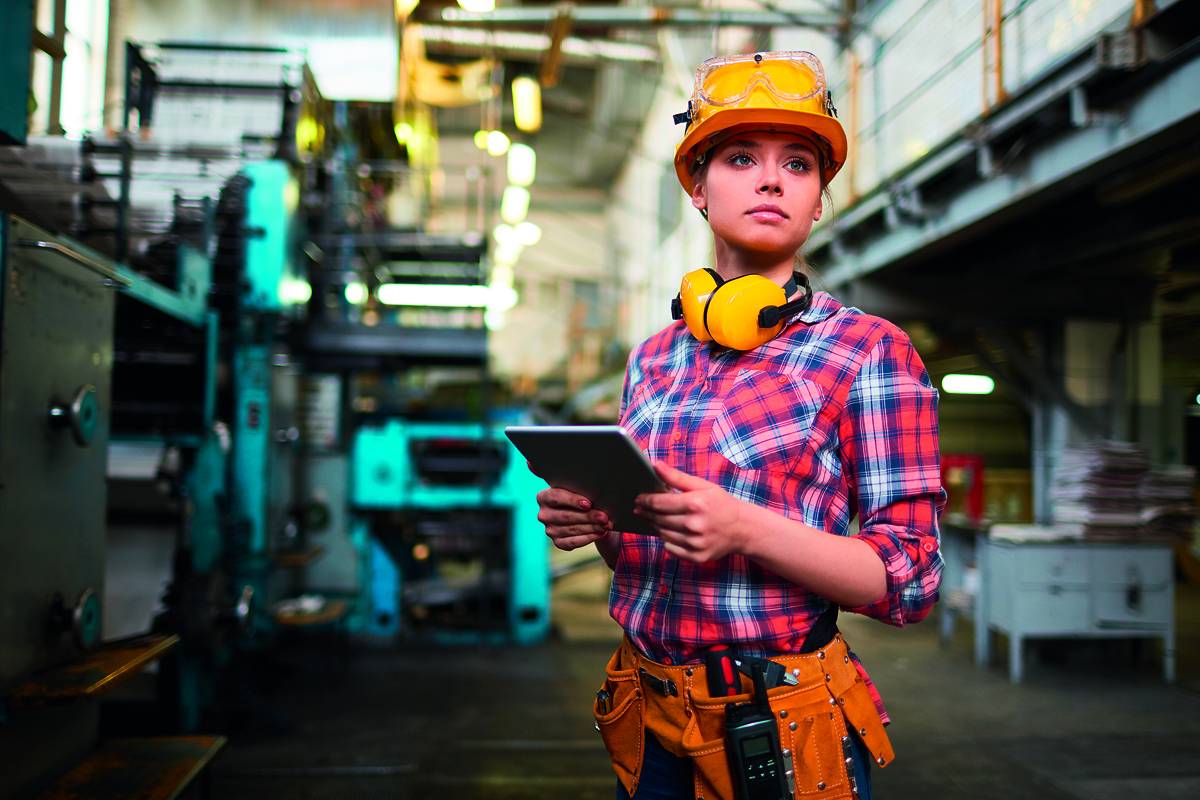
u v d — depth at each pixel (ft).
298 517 18.58
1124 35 11.21
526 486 20.10
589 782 11.48
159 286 11.08
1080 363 21.15
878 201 19.42
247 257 14.05
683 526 2.80
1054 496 18.37
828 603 3.48
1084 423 21.02
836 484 3.39
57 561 6.48
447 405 25.93
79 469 6.88
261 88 15.85
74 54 15.89
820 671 3.33
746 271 3.72
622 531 3.48
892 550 3.11
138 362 12.25
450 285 20.76
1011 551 17.19
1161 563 16.90
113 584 13.47
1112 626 16.89
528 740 13.16
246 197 14.02
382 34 18.26
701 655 3.35
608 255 61.87
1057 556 16.97
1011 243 20.24
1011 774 11.89
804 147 3.53
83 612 6.62
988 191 15.71
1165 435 28.55
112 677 6.08
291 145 15.48
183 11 17.49
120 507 13.58
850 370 3.34
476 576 22.04
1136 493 17.01
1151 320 21.25
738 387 3.43
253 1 17.85
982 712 14.93
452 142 55.01
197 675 12.69
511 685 16.40
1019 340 22.99
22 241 5.98
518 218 31.94
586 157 59.52
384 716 14.40
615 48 37.14
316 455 19.69
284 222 14.23
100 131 13.33
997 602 17.87
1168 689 16.43
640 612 3.53
